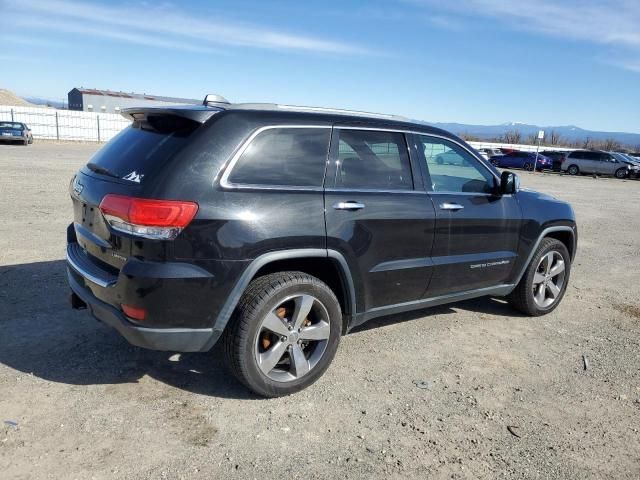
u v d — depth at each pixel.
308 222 3.54
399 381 3.97
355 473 2.90
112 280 3.30
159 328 3.21
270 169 3.49
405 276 4.16
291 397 3.65
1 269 5.91
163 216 3.10
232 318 3.40
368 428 3.34
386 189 4.04
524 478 2.96
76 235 3.97
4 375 3.68
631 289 6.93
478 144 51.41
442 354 4.50
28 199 10.80
